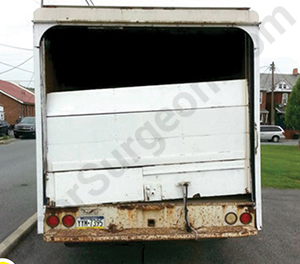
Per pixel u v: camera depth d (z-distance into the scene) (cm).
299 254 370
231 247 391
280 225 475
